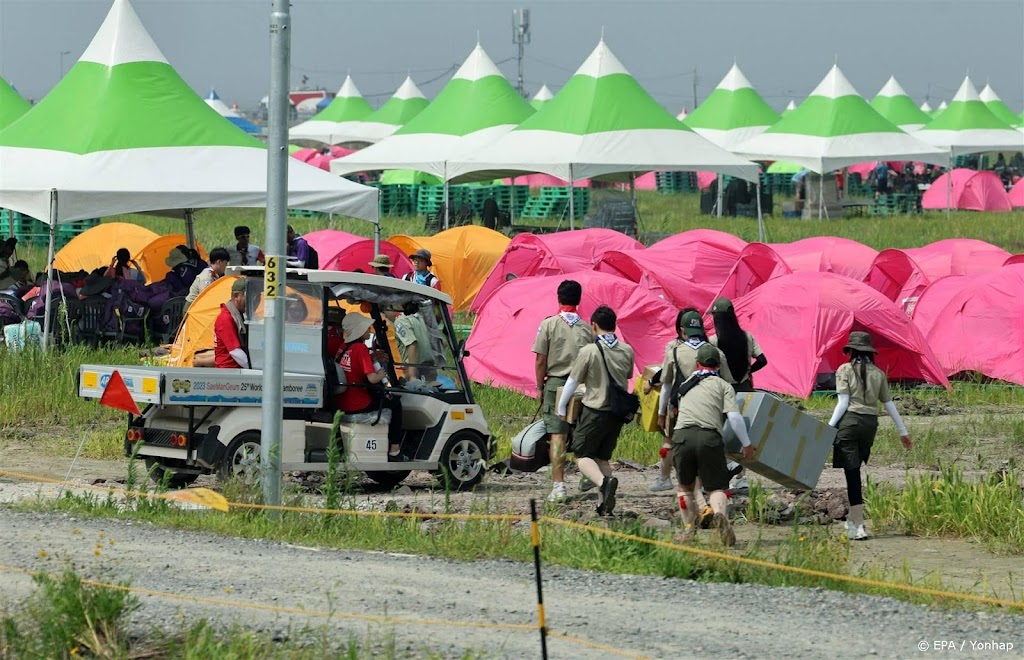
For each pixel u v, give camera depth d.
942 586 31.97
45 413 55.03
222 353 43.59
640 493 43.88
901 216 178.50
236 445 41.38
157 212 89.00
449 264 89.00
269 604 27.88
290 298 43.34
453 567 31.91
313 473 44.78
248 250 76.06
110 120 73.56
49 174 69.94
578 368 39.12
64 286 69.62
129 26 77.56
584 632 26.56
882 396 38.69
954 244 90.50
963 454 52.97
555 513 39.16
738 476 43.59
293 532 35.12
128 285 70.25
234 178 72.62
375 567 31.53
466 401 45.16
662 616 27.91
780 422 37.31
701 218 171.50
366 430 42.94
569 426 41.53
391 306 44.56
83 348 65.25
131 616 26.55
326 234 89.06
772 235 144.62
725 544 34.84
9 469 45.69
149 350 67.06
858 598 30.09
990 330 71.38
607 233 88.12
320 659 24.22
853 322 67.69
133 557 31.53
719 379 36.06
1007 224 161.75
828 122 154.88
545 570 31.94
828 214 173.25
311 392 42.03
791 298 68.12
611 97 111.12
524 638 25.94
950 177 166.62
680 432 35.91
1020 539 37.41
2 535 33.47
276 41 36.50
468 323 83.19
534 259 84.81
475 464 44.94
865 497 42.31
